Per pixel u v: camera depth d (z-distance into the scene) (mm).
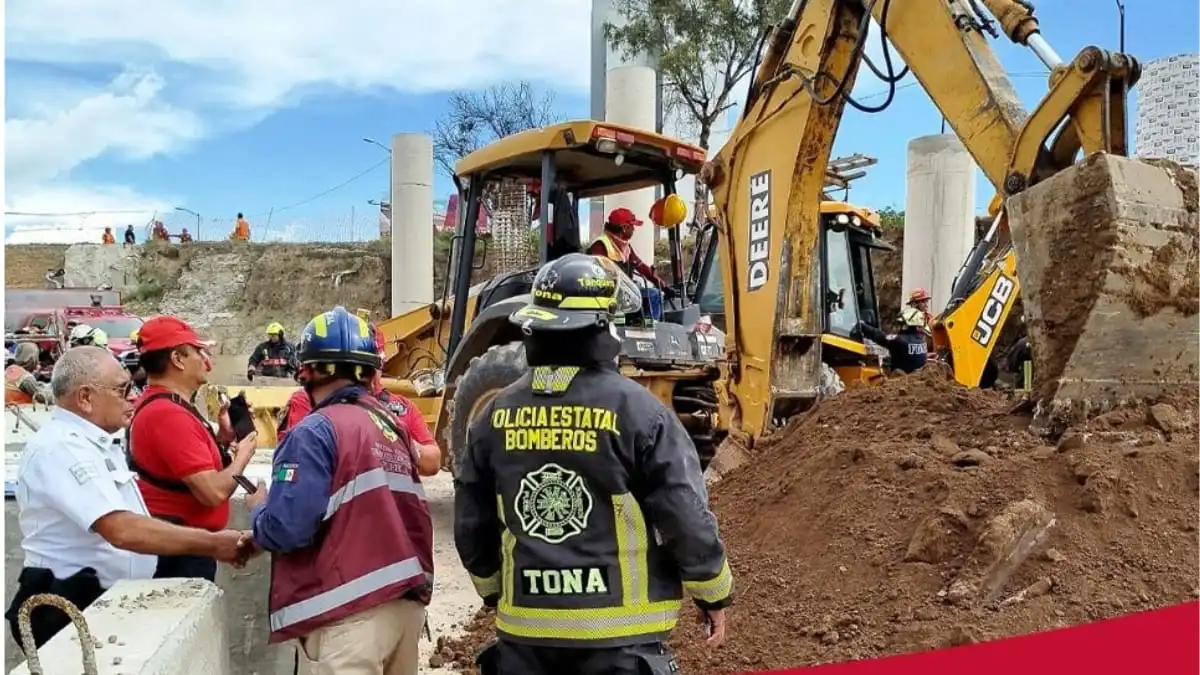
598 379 2254
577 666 2172
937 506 3492
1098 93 3697
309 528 2498
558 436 2203
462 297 7184
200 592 2582
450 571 5699
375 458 2645
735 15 16078
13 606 2801
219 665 2619
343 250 29656
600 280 2277
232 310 29234
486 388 5727
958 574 3180
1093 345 3639
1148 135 6230
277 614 2602
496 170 7133
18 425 6695
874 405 4727
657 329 6168
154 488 3137
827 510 3908
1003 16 4102
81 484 2637
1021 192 3873
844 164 12789
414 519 2764
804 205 5184
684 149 6684
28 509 2785
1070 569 3055
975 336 9320
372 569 2572
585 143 6188
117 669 2012
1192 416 3604
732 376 5539
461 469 2412
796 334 5234
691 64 16172
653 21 16719
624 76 14016
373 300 28016
